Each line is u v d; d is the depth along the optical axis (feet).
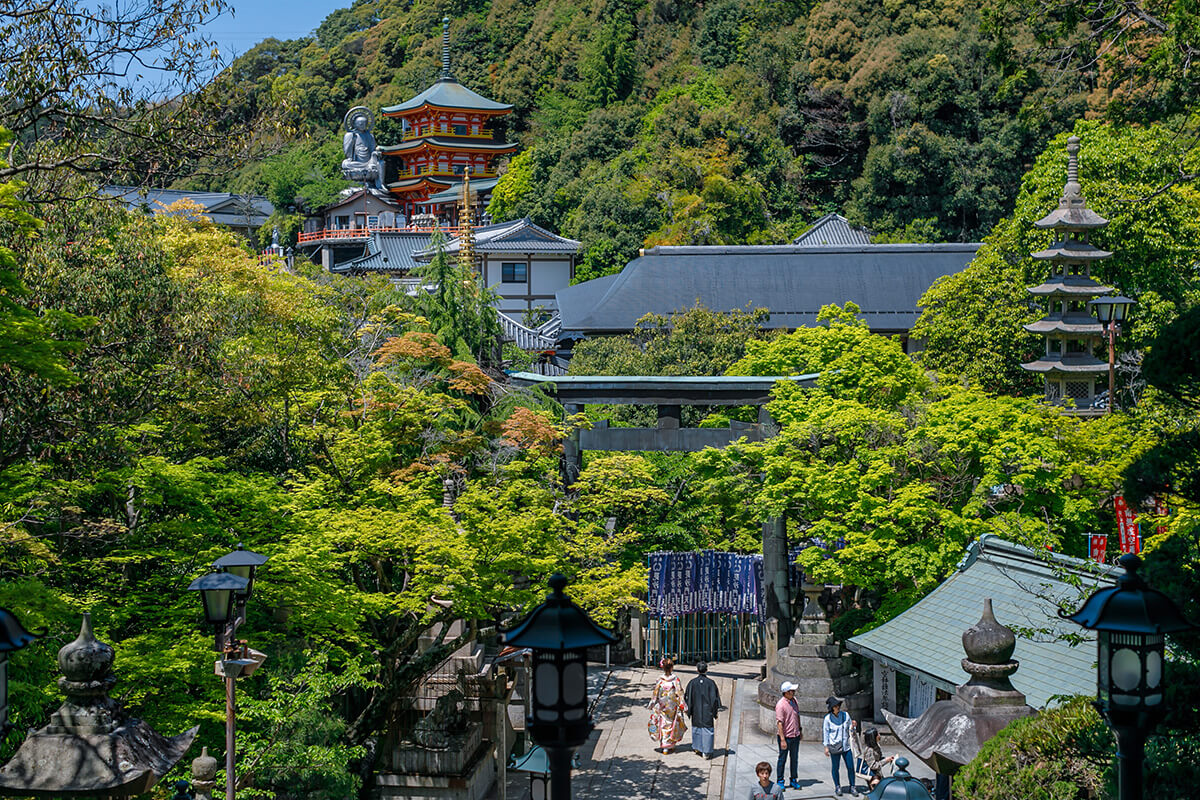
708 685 72.02
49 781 31.22
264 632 56.65
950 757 34.63
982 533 67.97
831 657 75.72
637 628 95.86
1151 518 53.36
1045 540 53.16
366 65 390.21
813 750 72.33
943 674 54.49
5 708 22.59
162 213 92.38
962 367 133.39
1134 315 123.75
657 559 92.53
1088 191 127.24
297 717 51.01
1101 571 51.83
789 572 94.22
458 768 63.16
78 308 53.21
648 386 86.69
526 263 230.89
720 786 66.85
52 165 48.52
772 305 182.29
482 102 331.16
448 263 106.83
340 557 59.67
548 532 62.08
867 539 70.38
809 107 284.61
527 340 173.37
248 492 57.77
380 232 242.17
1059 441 73.82
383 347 80.74
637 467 77.61
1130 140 134.41
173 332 58.29
